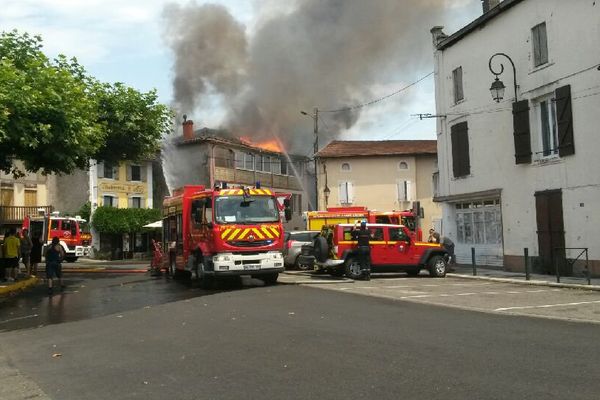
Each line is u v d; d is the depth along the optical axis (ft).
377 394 18.67
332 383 20.15
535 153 65.00
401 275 69.62
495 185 71.61
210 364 23.81
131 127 86.38
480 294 47.42
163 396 19.60
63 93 57.67
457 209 81.00
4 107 50.29
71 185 140.26
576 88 58.80
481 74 73.92
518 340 27.12
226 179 151.64
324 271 71.31
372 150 158.10
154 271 82.79
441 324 32.17
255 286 55.98
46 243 115.96
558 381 19.69
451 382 19.83
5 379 23.29
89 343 30.25
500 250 72.49
